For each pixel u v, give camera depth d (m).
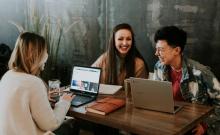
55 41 4.18
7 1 4.59
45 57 1.94
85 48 3.94
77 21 3.96
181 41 2.17
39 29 4.31
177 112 1.97
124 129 1.76
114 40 2.85
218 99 2.19
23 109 1.74
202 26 3.01
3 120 1.76
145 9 3.36
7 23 4.66
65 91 2.49
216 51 2.96
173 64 2.29
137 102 2.04
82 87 2.46
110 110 1.96
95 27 3.79
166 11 3.22
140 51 3.47
